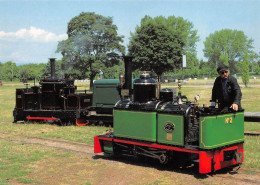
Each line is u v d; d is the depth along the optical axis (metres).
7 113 19.14
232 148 6.25
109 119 12.93
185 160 6.57
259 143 9.08
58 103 14.41
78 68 41.78
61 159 7.91
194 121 6.43
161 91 6.86
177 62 43.41
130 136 7.05
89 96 14.27
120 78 12.03
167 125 6.36
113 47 41.66
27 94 14.87
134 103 7.06
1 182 6.09
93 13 42.59
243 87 39.25
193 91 33.41
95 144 7.73
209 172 6.45
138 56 42.31
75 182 6.11
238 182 5.84
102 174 6.59
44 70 68.81
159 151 6.54
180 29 64.56
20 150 8.88
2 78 102.56
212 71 85.75
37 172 6.82
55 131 12.14
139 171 6.70
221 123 6.01
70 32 43.19
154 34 42.50
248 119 10.67
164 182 5.93
